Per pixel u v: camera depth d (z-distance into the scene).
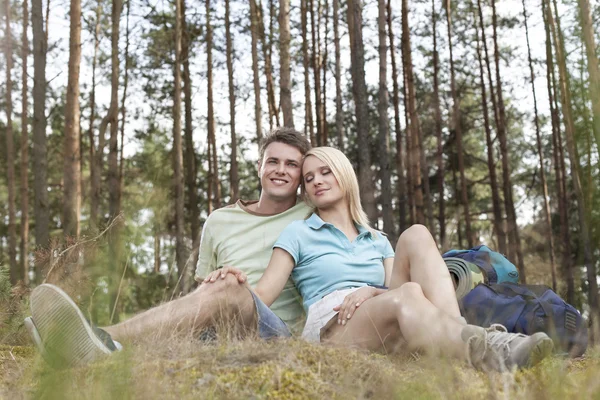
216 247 3.67
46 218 11.25
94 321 1.30
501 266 3.12
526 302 2.75
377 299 2.66
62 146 21.20
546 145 20.42
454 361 2.27
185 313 2.68
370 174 11.84
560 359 2.10
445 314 2.43
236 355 2.15
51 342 2.09
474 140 22.58
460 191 22.84
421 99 20.73
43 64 11.55
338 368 2.04
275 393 1.85
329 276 3.21
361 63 12.09
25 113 17.41
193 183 18.39
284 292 3.43
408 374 2.08
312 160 3.45
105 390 1.58
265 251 3.57
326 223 3.33
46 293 2.24
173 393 1.77
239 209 3.71
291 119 12.48
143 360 2.12
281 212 3.70
